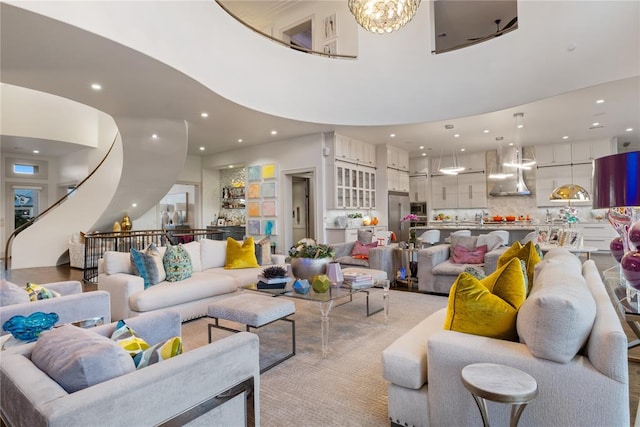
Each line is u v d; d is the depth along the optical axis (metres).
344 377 2.44
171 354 1.35
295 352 2.87
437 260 4.99
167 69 4.21
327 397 2.17
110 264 3.74
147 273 3.64
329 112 6.49
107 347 1.20
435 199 10.77
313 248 3.51
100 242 7.09
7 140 7.75
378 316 3.85
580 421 1.34
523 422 1.45
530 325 1.44
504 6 7.18
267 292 3.23
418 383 1.72
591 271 2.44
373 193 8.65
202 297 3.77
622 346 1.29
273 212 8.09
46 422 0.91
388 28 3.74
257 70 5.68
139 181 7.27
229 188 10.16
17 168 9.51
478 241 4.94
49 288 2.82
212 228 9.17
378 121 6.53
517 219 9.07
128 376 1.13
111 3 3.53
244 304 2.83
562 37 5.04
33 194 10.03
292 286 3.34
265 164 8.30
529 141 8.54
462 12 7.38
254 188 8.46
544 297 1.41
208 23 4.78
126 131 6.18
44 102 7.65
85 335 1.31
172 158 6.93
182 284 3.66
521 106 5.61
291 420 1.93
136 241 7.42
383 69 6.48
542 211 9.11
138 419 1.09
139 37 3.78
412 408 1.75
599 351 1.33
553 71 5.14
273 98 5.92
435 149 9.52
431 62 6.22
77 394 1.02
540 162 9.11
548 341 1.39
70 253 7.55
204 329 3.48
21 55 3.81
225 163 9.30
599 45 4.74
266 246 5.03
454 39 8.61
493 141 8.50
